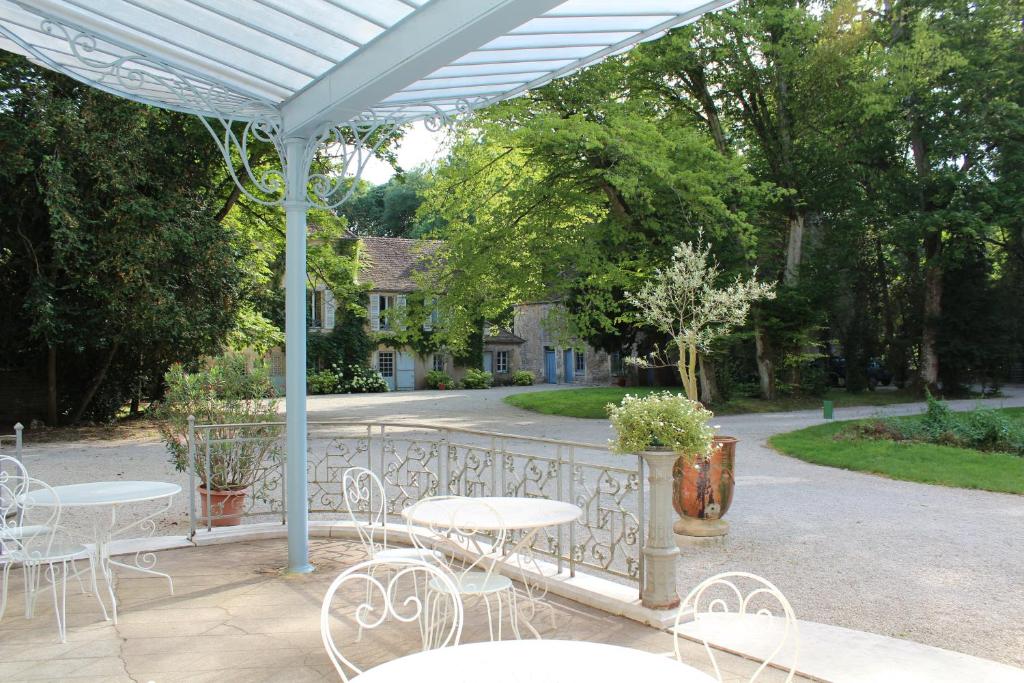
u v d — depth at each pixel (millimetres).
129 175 16062
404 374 37562
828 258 24188
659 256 19281
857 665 3785
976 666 3785
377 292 36844
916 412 19828
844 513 8117
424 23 3611
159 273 16328
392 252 39688
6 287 16766
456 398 29734
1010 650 4281
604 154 17938
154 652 3951
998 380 26188
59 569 5629
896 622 4762
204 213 17859
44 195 15469
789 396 24250
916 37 21406
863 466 11031
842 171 23094
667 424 4293
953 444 12805
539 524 3752
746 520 7785
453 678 2041
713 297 7699
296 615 4531
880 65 21562
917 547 6672
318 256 24922
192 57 4527
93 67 4344
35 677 3621
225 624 4383
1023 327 26203
